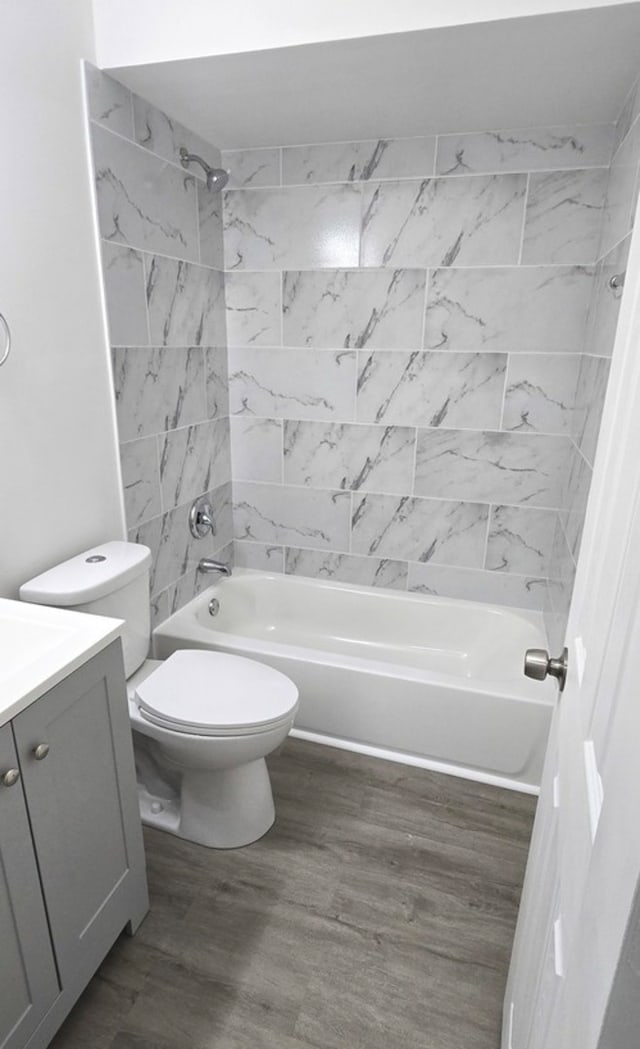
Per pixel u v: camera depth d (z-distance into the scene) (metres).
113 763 1.28
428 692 1.95
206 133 2.07
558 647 1.95
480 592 2.53
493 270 2.13
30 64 1.41
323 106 1.82
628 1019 0.42
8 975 1.03
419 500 2.49
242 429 2.63
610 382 0.90
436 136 2.05
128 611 1.71
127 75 1.63
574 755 0.79
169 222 2.01
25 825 1.03
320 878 1.62
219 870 1.64
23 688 1.00
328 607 2.70
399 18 1.37
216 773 1.66
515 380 2.22
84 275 1.67
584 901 0.56
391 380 2.37
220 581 2.68
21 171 1.43
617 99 1.72
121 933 1.45
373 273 2.26
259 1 1.43
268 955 1.41
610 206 1.83
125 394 1.89
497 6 1.31
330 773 2.01
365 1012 1.30
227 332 2.51
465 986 1.36
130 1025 1.27
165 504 2.20
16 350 1.47
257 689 1.66
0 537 1.49
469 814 1.84
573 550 1.87
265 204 2.30
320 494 2.62
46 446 1.60
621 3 1.25
